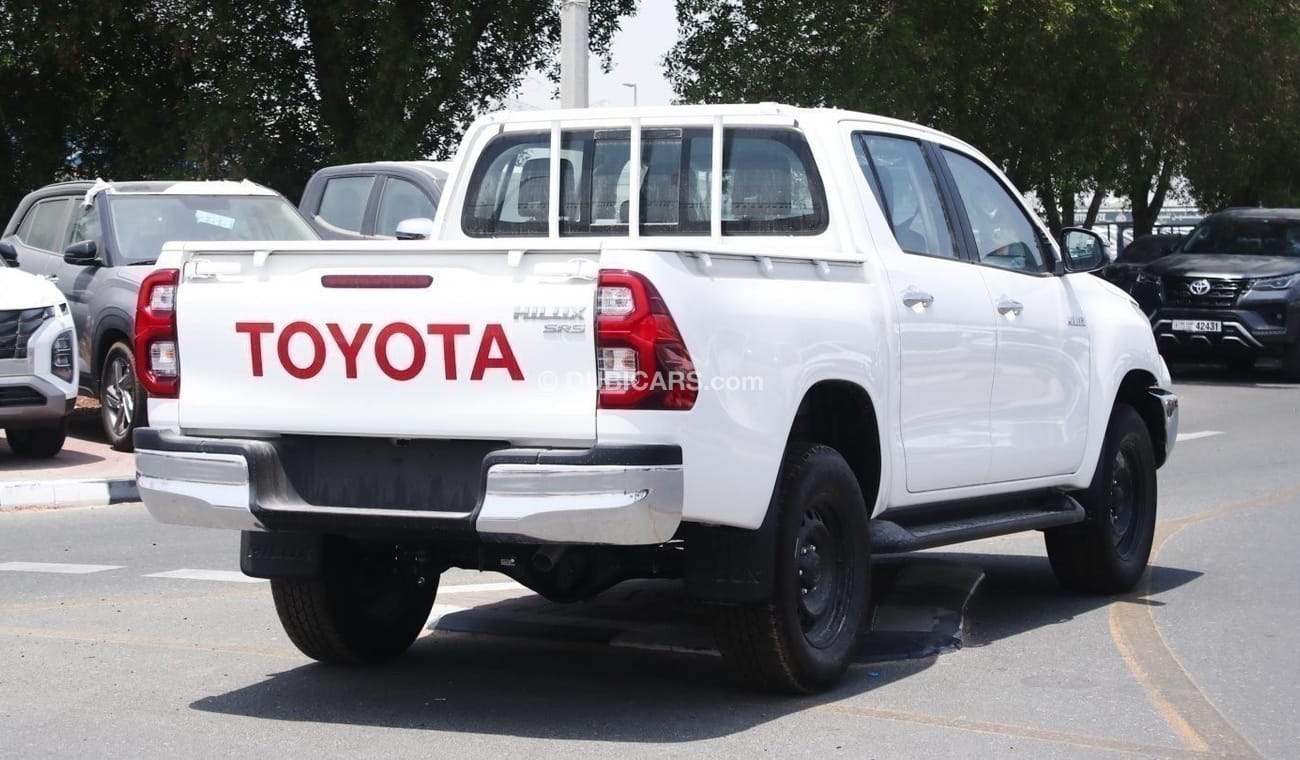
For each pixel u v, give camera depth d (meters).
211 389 5.77
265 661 6.82
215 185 15.28
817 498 5.93
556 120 7.31
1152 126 34.06
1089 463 8.03
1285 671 6.62
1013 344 7.38
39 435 13.59
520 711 5.93
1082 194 33.59
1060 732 5.64
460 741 5.51
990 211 7.70
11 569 9.18
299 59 26.22
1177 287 22.70
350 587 6.44
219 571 9.11
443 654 6.97
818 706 5.98
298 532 5.77
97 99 26.08
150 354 5.86
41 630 7.46
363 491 5.61
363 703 6.08
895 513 6.77
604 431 5.16
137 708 6.00
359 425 5.51
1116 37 28.08
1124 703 6.06
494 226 7.43
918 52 25.66
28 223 16.11
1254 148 38.50
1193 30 33.16
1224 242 23.77
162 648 7.07
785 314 5.75
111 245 14.42
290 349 5.61
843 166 6.71
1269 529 10.60
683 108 7.06
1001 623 7.65
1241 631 7.44
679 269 5.29
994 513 7.47
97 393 14.52
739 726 5.69
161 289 5.83
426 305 5.38
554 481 5.14
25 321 12.83
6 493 11.66
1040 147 29.67
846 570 6.18
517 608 7.86
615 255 5.17
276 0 24.91
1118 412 8.41
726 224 6.94
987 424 7.19
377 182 15.84
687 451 5.24
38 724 5.77
